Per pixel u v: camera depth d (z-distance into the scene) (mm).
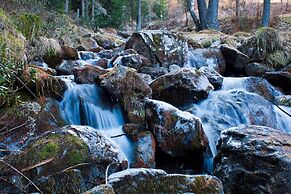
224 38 13117
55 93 5852
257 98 7355
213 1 16781
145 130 5656
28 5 11328
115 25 24406
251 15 20578
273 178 4191
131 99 5961
